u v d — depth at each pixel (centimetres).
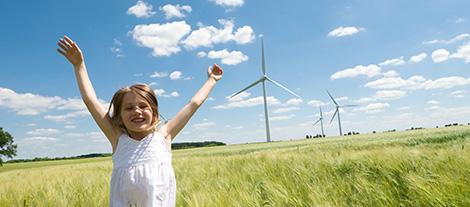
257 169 748
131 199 258
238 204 432
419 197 423
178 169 1049
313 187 495
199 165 1116
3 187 845
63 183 832
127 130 282
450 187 420
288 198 454
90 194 610
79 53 288
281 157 941
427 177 488
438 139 1991
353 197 465
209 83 325
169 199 267
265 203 459
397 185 497
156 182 259
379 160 670
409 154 693
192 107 304
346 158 747
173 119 301
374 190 464
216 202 440
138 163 262
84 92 285
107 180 800
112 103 283
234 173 738
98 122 283
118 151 271
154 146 272
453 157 590
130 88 276
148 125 273
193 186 632
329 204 422
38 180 1020
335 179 572
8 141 8138
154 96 285
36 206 589
